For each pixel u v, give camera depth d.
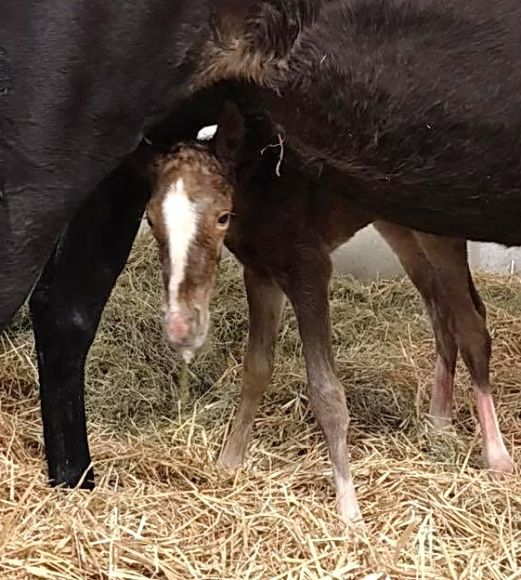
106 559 1.52
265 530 1.65
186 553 1.57
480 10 1.38
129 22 1.31
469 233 1.62
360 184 1.54
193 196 1.58
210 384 2.37
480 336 2.02
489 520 1.72
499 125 1.43
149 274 2.76
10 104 1.32
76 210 1.46
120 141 1.39
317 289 1.79
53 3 1.29
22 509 1.65
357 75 1.41
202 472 1.87
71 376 1.79
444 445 2.04
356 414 2.21
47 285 1.75
